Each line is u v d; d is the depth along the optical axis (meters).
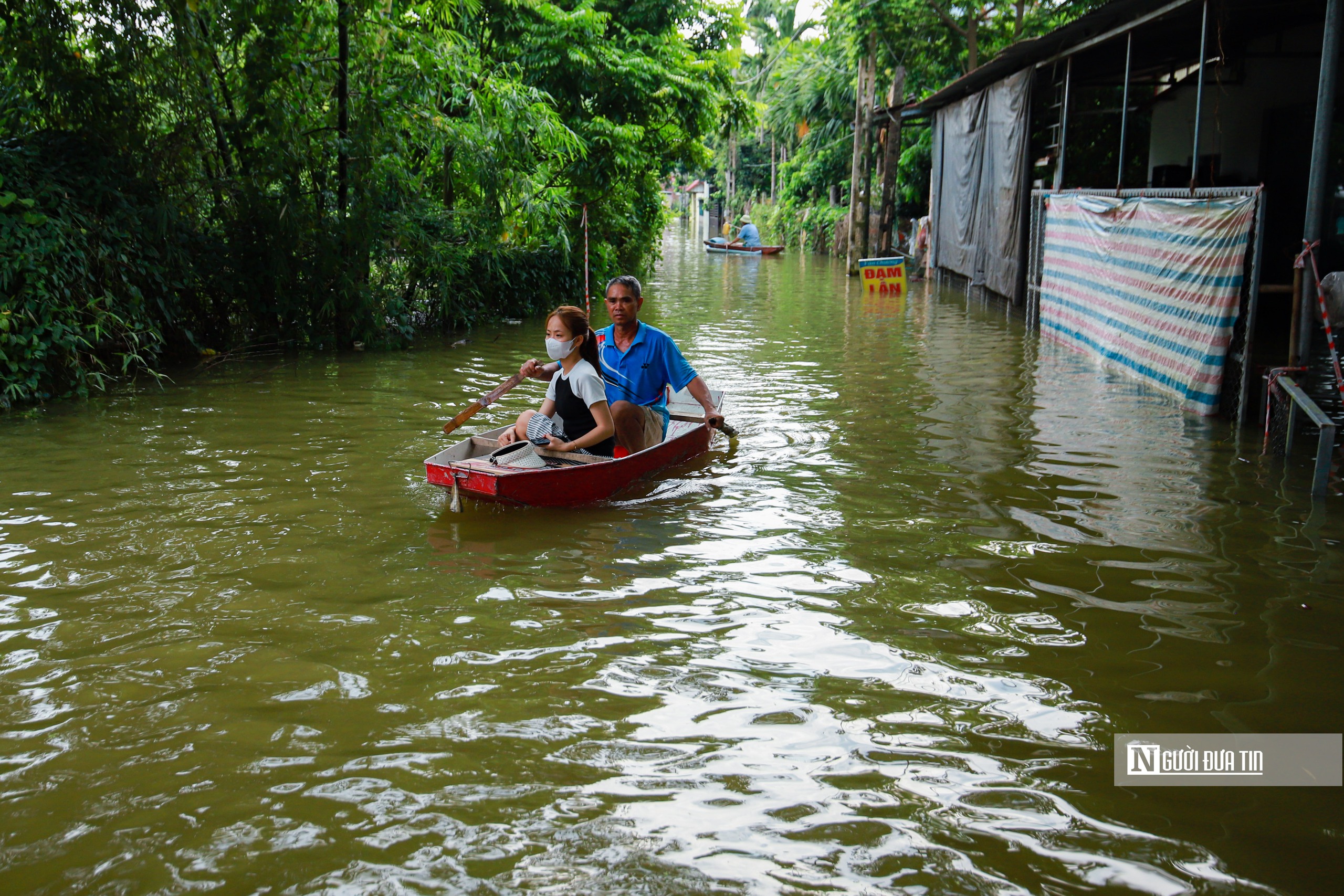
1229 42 14.67
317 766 3.11
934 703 3.53
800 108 38.25
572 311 5.87
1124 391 9.35
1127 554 5.01
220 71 11.10
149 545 5.02
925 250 26.27
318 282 11.74
